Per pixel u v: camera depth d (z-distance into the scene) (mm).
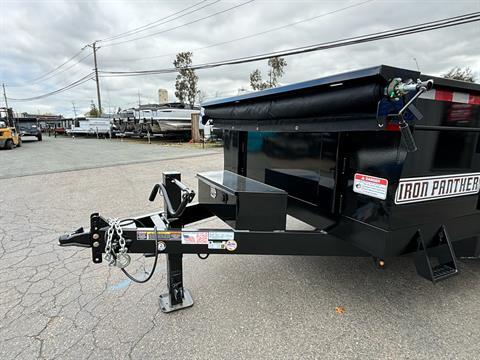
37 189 6176
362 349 1730
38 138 25609
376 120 1396
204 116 3684
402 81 1360
